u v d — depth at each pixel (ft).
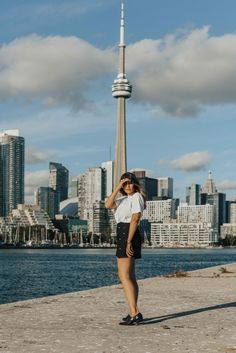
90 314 48.96
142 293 69.67
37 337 37.55
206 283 87.56
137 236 43.39
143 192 43.70
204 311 51.16
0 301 201.36
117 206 44.19
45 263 579.48
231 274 111.04
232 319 46.06
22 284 286.05
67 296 64.39
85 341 36.17
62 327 41.83
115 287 76.48
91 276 353.51
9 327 41.81
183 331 40.14
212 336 38.11
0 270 433.89
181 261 631.56
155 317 47.16
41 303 57.41
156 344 35.27
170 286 81.51
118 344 35.19
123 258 43.27
